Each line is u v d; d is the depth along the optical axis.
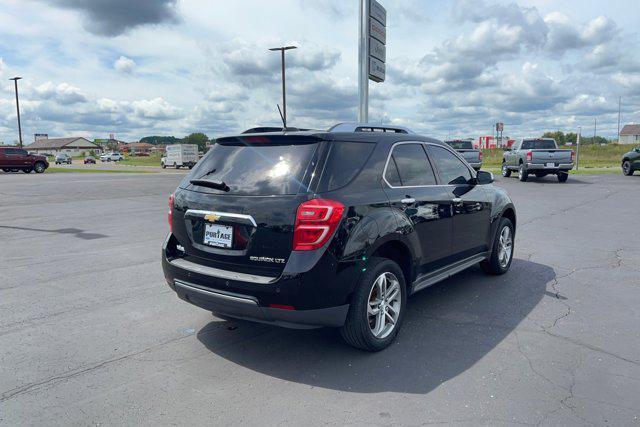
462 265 5.23
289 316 3.43
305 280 3.36
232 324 4.56
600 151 48.09
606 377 3.45
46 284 5.87
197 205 3.88
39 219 11.23
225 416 2.98
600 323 4.49
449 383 3.38
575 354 3.83
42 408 3.08
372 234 3.70
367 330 3.74
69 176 29.91
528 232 9.21
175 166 52.78
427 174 4.73
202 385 3.38
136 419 2.96
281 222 3.43
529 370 3.56
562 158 20.89
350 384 3.38
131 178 27.30
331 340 4.17
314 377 3.49
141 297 5.37
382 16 14.89
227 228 3.68
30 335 4.29
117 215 11.89
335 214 3.45
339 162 3.71
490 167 35.09
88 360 3.79
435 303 5.08
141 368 3.65
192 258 3.97
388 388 3.32
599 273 6.25
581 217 11.10
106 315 4.79
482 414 2.98
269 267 3.48
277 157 3.72
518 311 4.82
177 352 3.94
